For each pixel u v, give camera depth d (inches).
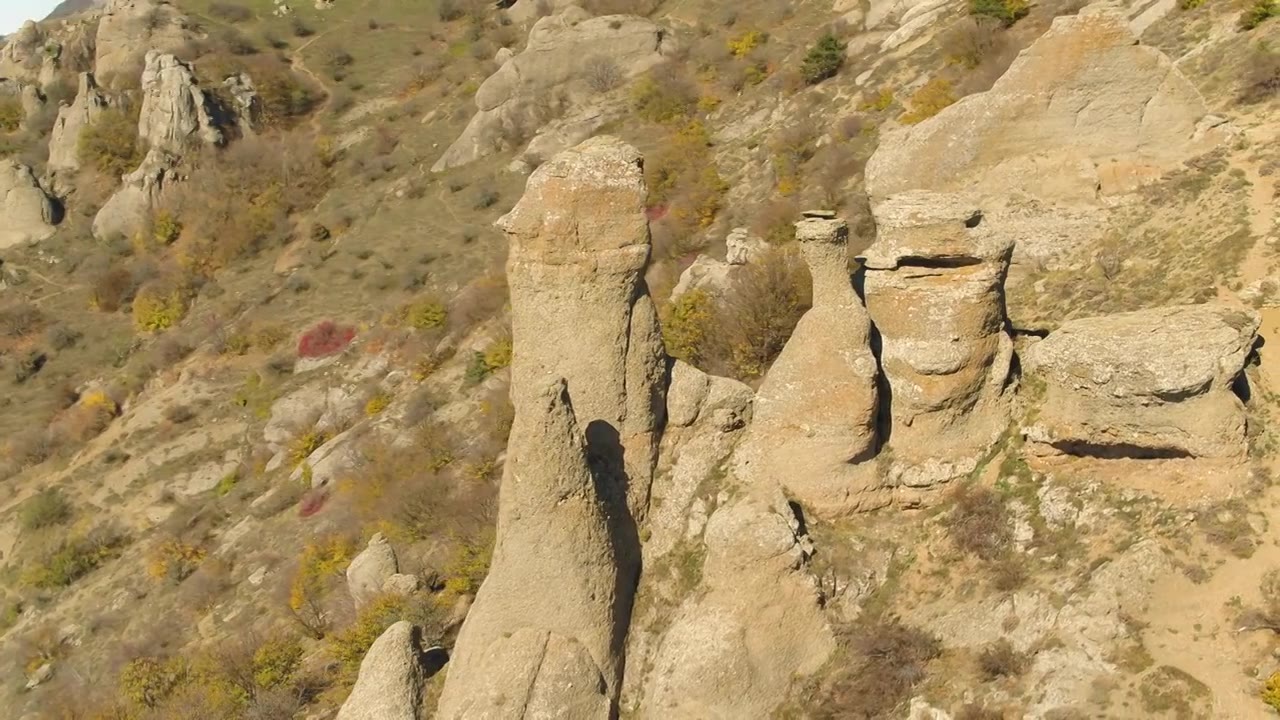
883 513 668.1
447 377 1697.8
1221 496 599.8
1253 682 529.3
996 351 670.5
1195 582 573.3
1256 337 723.4
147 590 1534.2
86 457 1995.6
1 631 1610.5
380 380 1825.8
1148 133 989.2
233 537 1551.4
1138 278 887.7
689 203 1776.6
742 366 1127.0
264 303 2273.6
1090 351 614.2
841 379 647.8
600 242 647.1
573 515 614.9
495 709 592.1
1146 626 564.4
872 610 636.7
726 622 607.5
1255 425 633.0
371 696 656.4
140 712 1157.7
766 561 611.2
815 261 655.1
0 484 1996.8
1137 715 531.5
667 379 690.2
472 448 1427.2
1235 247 850.8
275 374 2001.7
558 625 620.7
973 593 620.7
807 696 606.2
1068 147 1003.3
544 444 604.7
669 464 684.1
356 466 1524.4
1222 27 1238.3
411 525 1270.9
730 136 2017.7
